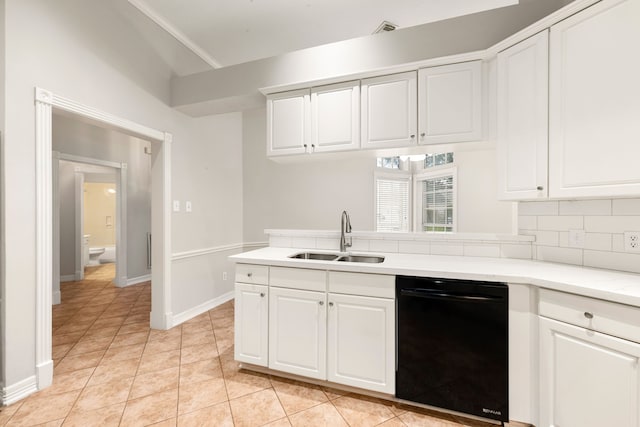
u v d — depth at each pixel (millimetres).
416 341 1720
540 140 1692
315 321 1943
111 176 6621
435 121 2123
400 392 1760
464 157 4375
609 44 1421
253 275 2113
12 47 1777
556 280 1428
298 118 2523
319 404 1806
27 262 1849
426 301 1693
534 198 1734
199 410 1747
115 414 1705
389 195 5328
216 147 3762
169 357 2402
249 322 2119
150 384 2014
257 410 1749
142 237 5230
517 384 1546
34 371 1895
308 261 1978
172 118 3059
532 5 1972
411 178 5465
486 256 2117
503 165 1880
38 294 1895
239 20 2824
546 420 1451
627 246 1622
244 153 4301
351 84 2365
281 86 2518
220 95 2830
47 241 1932
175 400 1841
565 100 1585
